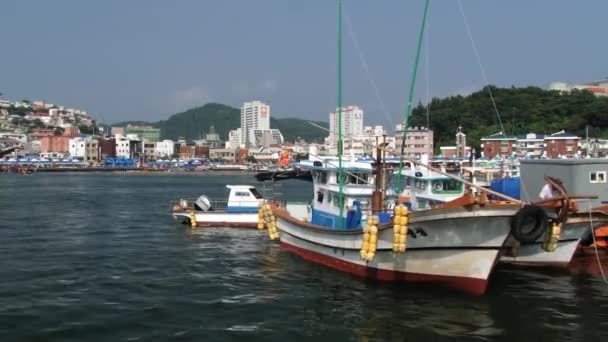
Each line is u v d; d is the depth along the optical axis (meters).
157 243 35.03
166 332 17.16
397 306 19.61
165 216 52.09
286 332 17.25
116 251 31.92
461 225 19.19
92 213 55.19
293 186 114.81
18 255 30.31
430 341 16.48
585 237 28.78
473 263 19.64
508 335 16.94
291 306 20.00
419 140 123.06
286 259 28.77
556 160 31.36
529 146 122.62
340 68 25.88
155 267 27.17
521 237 18.55
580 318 18.56
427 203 32.81
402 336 16.86
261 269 26.42
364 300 20.39
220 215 42.91
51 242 35.38
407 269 21.25
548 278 24.03
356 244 22.86
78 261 28.59
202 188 105.62
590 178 29.94
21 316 18.53
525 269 25.77
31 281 23.77
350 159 31.48
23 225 44.62
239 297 21.30
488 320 18.22
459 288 20.28
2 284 23.12
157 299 20.94
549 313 19.05
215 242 35.41
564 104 153.12
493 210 18.53
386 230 20.95
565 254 25.52
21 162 197.12
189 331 17.27
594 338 16.72
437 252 20.14
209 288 22.73
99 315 18.77
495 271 25.33
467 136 144.25
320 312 19.20
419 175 33.41
